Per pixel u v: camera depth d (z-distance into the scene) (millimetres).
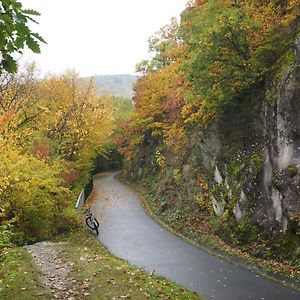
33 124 31672
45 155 25672
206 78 19562
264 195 17453
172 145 31016
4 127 21578
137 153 46000
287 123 16078
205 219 21781
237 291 13375
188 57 25625
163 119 35500
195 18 23328
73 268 13648
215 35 18359
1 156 18562
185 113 24672
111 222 26125
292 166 15680
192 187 24766
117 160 67312
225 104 21297
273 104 17359
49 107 34188
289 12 18156
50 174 21031
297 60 16219
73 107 34062
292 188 15406
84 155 37094
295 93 15766
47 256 15594
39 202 20016
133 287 11734
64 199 23062
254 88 20281
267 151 17781
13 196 18938
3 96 29531
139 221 26125
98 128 36531
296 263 14344
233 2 20016
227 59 18922
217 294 13203
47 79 36562
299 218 14695
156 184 34594
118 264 14961
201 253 18484
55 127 32844
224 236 18938
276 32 18562
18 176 18375
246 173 18734
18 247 17375
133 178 45562
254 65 18625
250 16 18719
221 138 22125
